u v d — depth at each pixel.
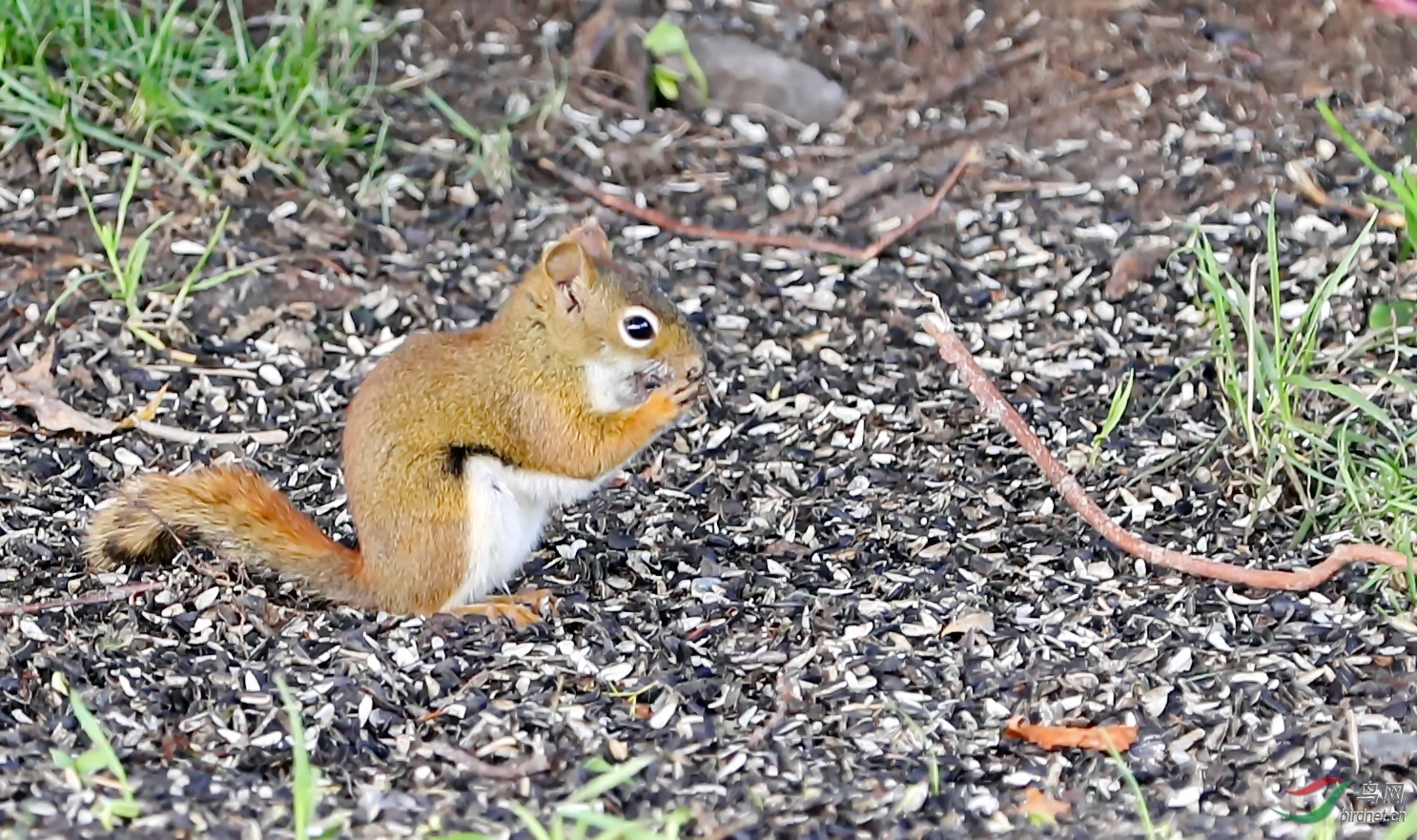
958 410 12.53
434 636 9.74
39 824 7.93
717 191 15.16
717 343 13.29
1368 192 14.60
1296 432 11.56
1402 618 10.02
